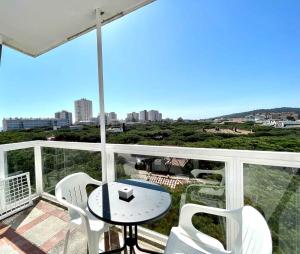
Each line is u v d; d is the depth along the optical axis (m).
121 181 1.83
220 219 1.68
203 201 1.76
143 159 2.06
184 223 1.40
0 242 2.07
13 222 2.47
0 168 2.70
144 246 1.96
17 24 2.27
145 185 1.70
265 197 1.49
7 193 2.65
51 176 3.12
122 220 1.11
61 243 2.04
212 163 1.69
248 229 1.08
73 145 2.66
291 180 1.38
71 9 2.02
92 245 1.42
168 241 1.31
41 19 2.18
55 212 2.72
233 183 1.59
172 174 1.89
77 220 1.59
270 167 1.45
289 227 1.42
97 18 2.05
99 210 1.23
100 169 2.42
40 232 2.25
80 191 1.92
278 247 1.46
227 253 1.22
